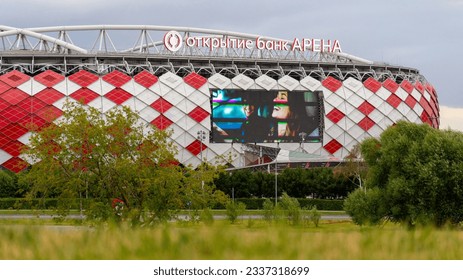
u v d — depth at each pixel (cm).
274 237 1041
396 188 4966
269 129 12662
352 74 14000
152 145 4475
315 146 12888
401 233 1105
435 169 4909
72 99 11531
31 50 12888
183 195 4450
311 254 1005
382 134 5531
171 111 12038
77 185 4284
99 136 4325
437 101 15925
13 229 1104
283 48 13225
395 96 13700
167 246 1001
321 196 10338
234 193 9894
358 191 5341
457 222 4928
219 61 13000
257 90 12619
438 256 1022
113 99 11731
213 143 12356
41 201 4528
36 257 979
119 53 12444
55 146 4434
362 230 1197
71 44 12606
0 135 11150
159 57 12644
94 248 1004
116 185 4303
